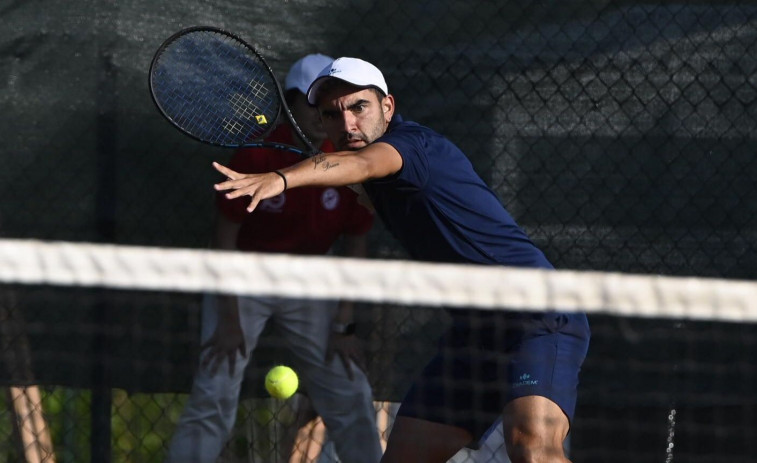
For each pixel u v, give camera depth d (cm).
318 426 1485
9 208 1525
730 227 1560
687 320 1537
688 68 1552
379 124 1180
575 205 1555
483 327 1141
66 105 1523
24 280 872
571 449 1544
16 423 1488
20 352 1502
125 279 874
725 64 1553
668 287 899
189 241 1543
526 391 1088
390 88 1551
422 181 1084
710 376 1540
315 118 1420
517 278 898
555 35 1550
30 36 1516
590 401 1546
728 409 1546
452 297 897
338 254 1545
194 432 1411
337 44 1548
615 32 1550
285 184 984
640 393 1545
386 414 1525
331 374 1440
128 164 1531
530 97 1551
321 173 1002
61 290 1505
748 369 1538
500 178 1556
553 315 1116
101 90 1524
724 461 1541
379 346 1520
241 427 1492
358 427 1447
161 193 1537
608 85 1550
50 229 1528
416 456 1153
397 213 1128
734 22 1551
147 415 1520
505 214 1148
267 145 1281
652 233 1557
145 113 1526
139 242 1538
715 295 899
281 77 1545
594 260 1555
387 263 898
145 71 1524
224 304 1413
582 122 1553
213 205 1539
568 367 1109
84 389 1510
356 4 1546
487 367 1143
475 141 1553
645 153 1554
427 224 1117
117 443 1515
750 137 1553
